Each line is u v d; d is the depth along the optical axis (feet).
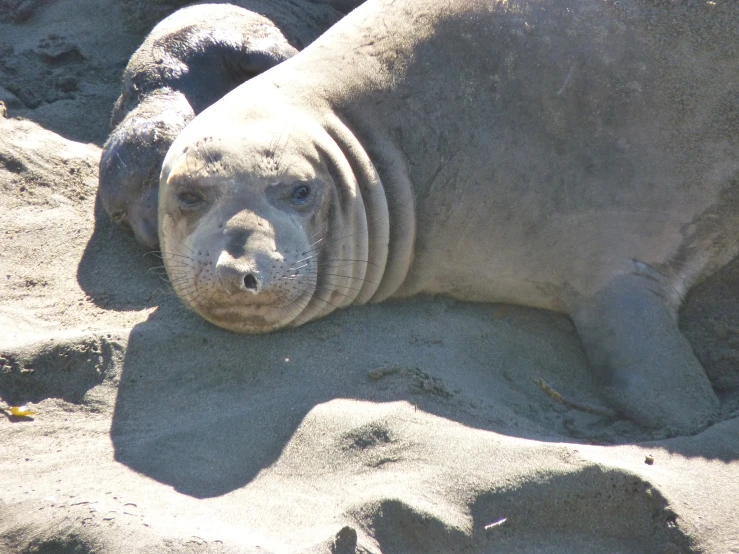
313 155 54.34
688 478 45.60
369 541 41.24
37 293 58.80
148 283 60.18
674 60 56.13
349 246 55.88
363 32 59.52
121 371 51.85
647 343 53.78
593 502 44.04
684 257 56.59
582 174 55.88
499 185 56.54
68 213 65.67
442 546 42.19
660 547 43.32
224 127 54.24
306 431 46.75
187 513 42.11
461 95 57.11
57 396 50.98
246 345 53.21
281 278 51.21
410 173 57.31
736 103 55.98
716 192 55.88
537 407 52.47
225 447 46.68
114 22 89.10
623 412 52.39
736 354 55.01
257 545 39.34
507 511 43.62
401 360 51.85
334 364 51.75
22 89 79.51
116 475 44.96
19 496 42.98
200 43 71.41
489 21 57.31
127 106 69.10
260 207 52.11
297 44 77.61
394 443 46.03
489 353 54.95
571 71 56.18
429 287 58.85
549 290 57.26
